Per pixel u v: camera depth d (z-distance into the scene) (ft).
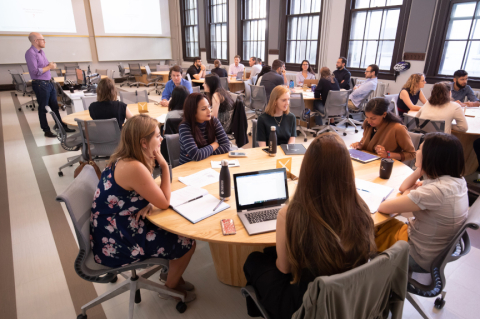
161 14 36.35
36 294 5.72
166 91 14.24
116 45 34.24
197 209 4.69
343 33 19.85
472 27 14.57
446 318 5.19
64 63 31.76
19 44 29.04
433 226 4.25
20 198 9.29
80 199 4.52
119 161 4.43
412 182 5.19
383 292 3.16
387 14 17.67
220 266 5.86
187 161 7.06
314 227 2.99
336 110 14.96
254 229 4.15
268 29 25.21
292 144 7.79
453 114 8.99
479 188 9.42
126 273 6.23
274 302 3.66
